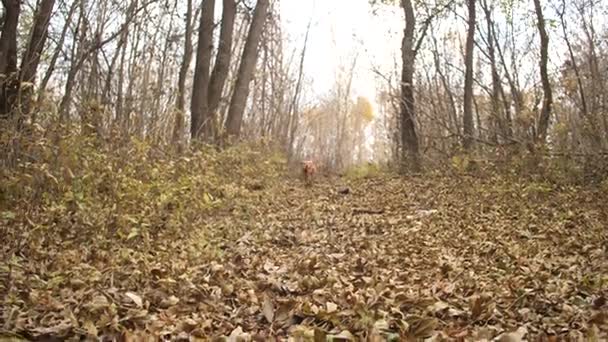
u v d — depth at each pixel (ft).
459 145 49.06
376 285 15.89
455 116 58.03
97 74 38.01
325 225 28.96
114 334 11.78
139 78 42.93
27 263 16.65
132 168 24.50
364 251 22.12
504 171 39.70
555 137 42.04
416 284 16.57
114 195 21.59
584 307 13.62
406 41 65.16
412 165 60.59
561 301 14.20
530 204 31.91
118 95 35.47
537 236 23.77
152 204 23.27
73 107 31.94
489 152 45.93
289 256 21.44
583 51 53.72
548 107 45.50
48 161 20.80
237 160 43.80
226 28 55.11
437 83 66.03
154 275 16.53
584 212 28.68
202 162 34.47
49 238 18.97
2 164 19.80
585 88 50.31
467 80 57.77
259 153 48.37
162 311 13.52
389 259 20.47
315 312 13.28
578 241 22.44
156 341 11.41
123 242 20.22
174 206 25.20
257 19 57.57
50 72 29.55
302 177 57.26
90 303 12.87
